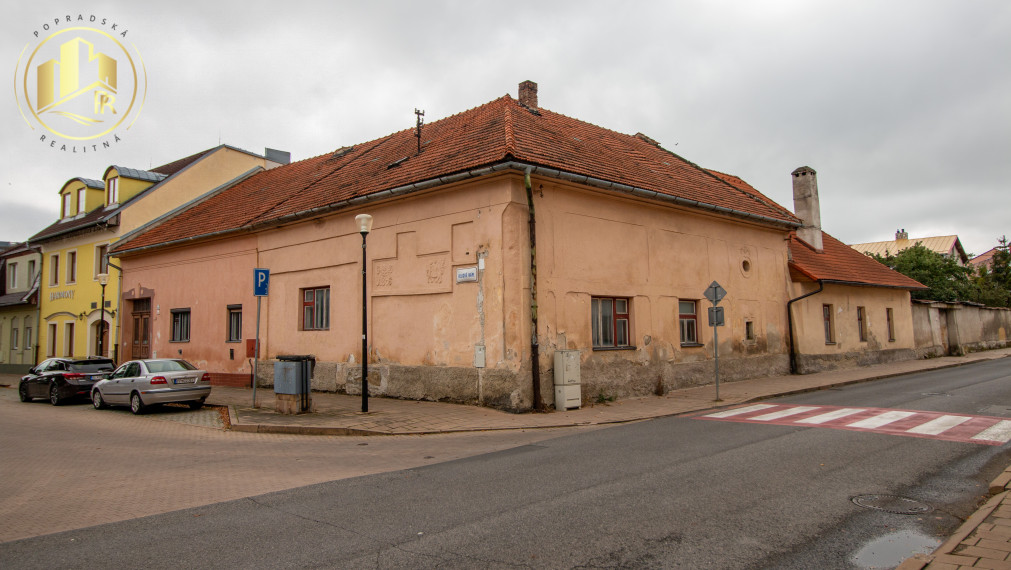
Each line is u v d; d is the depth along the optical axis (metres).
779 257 20.42
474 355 13.34
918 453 7.91
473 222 13.46
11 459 9.41
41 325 29.95
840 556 4.55
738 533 5.05
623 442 9.27
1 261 35.22
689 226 17.17
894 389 15.70
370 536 5.25
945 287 36.56
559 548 4.78
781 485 6.48
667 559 4.51
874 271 25.42
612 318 15.03
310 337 17.20
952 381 17.22
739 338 18.44
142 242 23.89
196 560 4.82
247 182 26.66
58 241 29.28
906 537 4.95
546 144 14.55
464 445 9.76
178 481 7.75
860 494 6.14
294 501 6.54
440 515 5.77
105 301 25.86
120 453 9.80
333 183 18.22
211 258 21.00
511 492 6.50
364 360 13.02
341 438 10.89
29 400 19.36
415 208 14.67
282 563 4.68
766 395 14.80
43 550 5.20
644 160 18.53
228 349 20.02
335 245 16.61
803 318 20.72
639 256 15.59
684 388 16.33
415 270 14.59
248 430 11.75
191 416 14.17
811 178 24.30
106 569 4.69
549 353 13.20
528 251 13.04
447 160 14.33
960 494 6.12
